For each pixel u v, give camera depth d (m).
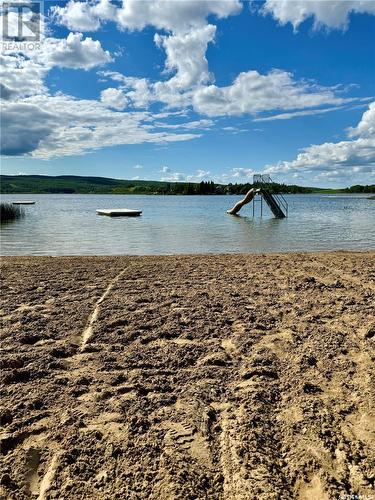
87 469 2.94
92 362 4.61
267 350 4.90
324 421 3.45
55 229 27.02
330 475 2.86
